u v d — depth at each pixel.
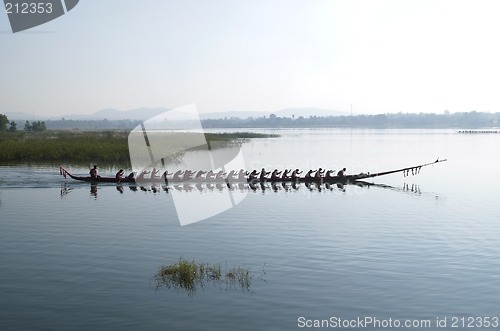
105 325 13.97
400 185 44.88
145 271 18.59
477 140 145.88
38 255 20.53
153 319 14.39
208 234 24.52
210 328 13.85
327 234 24.62
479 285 17.23
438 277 18.02
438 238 23.81
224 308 15.20
